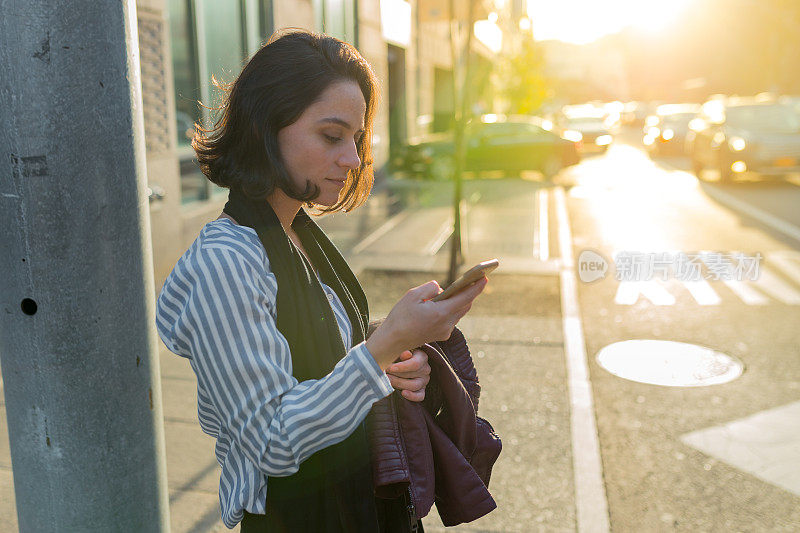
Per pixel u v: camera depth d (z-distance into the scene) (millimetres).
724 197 13266
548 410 4137
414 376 1266
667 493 3260
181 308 1081
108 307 1433
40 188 1345
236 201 1170
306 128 1127
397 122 19391
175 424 3873
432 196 13898
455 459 1329
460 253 7797
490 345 5270
